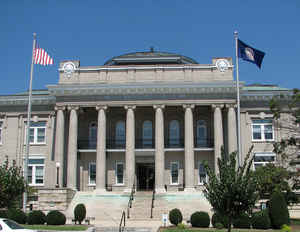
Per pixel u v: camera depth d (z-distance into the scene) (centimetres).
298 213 3616
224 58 4175
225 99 4069
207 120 4384
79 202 3697
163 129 4075
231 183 1978
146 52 4766
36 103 4403
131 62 4562
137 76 4197
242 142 4203
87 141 4416
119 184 4297
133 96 4116
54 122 4362
